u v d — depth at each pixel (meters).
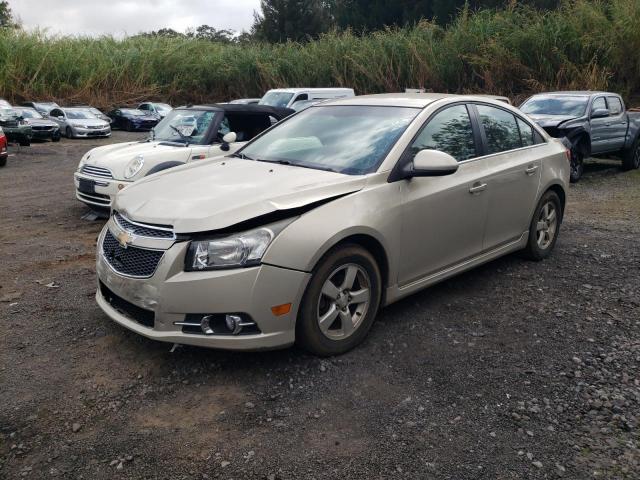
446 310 4.51
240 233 3.36
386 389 3.37
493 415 3.12
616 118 12.16
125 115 28.25
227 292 3.29
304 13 56.31
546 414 3.13
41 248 6.43
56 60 29.88
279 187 3.72
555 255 5.95
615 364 3.67
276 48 30.08
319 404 3.21
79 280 5.28
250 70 30.22
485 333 4.11
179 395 3.31
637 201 9.21
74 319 4.35
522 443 2.88
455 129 4.66
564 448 2.85
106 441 2.90
